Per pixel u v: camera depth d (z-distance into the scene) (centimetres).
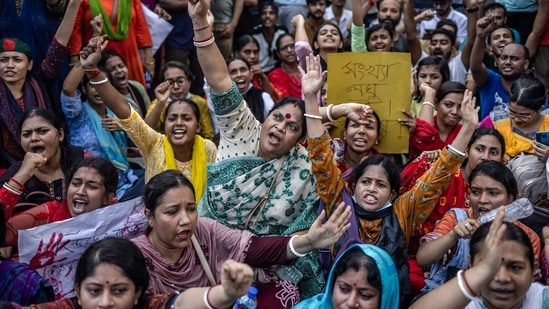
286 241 413
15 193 474
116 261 345
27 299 390
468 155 537
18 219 469
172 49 840
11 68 604
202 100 723
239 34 920
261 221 454
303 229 449
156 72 837
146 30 778
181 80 704
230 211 453
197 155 545
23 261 421
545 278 442
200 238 417
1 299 392
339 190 447
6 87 607
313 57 452
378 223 444
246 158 457
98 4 712
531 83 596
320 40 759
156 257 402
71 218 434
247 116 462
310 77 446
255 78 779
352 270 363
